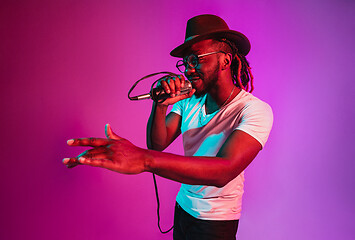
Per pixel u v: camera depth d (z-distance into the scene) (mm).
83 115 2781
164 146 1465
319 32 2982
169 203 2795
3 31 2672
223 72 1278
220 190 1315
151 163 686
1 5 2662
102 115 2809
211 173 774
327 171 2939
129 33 2852
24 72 2703
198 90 1273
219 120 1315
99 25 2811
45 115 2725
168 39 2904
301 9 2986
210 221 1320
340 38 2977
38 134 2709
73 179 2709
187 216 1408
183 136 1467
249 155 995
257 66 2971
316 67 2979
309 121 2967
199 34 1233
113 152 656
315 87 2977
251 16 2977
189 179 745
